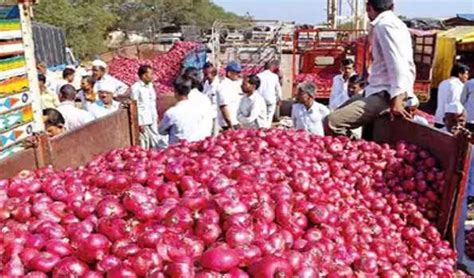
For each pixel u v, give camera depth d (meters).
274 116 10.76
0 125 4.14
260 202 2.36
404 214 3.46
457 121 5.78
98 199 2.56
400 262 2.80
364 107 4.30
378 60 4.26
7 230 2.35
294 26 19.20
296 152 3.58
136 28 49.62
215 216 2.20
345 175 3.58
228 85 7.29
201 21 57.03
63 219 2.42
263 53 16.80
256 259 1.97
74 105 6.14
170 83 17.00
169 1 54.41
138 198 2.36
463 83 8.38
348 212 3.03
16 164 3.28
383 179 3.66
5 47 4.22
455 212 3.40
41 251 2.13
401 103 4.05
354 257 2.41
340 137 4.13
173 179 2.74
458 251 3.94
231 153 3.45
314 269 1.98
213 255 1.90
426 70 13.72
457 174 3.35
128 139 5.15
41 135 3.61
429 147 3.81
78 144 4.07
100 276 1.95
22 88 4.46
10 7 4.36
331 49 14.89
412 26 20.19
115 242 2.10
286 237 2.22
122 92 9.80
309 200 2.74
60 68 17.27
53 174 3.14
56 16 31.25
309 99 5.82
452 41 14.34
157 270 1.90
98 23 36.03
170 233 2.12
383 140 4.56
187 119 5.47
